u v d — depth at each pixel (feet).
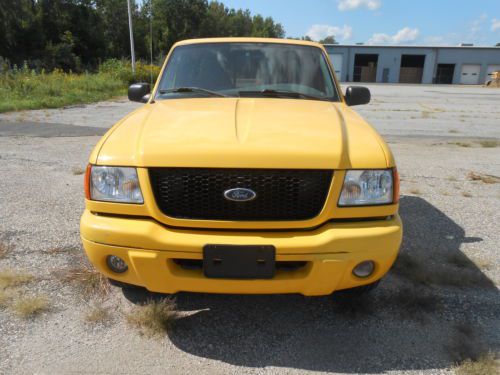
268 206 7.73
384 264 8.07
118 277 8.28
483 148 30.19
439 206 16.81
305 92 11.90
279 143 7.89
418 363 7.97
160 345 8.32
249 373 7.66
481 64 192.85
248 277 7.63
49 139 29.22
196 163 7.61
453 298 10.10
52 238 12.81
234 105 10.25
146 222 7.79
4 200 16.19
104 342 8.34
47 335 8.48
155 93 12.00
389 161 8.19
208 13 234.58
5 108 44.29
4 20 141.28
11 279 10.30
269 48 12.96
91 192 8.09
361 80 200.54
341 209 7.80
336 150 7.91
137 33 176.45
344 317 9.32
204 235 7.66
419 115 52.42
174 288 7.94
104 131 32.99
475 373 7.71
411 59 197.36
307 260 7.64
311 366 7.87
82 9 168.66
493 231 14.28
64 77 74.54
